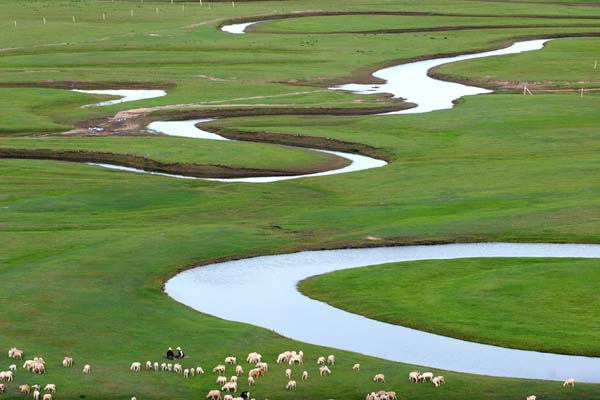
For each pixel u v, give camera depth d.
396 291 134.62
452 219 169.12
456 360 110.50
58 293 128.38
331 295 133.50
